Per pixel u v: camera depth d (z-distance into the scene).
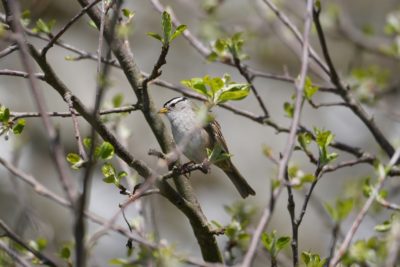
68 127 19.58
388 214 10.84
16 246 8.04
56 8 21.14
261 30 14.46
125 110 8.06
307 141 8.51
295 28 10.23
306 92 9.30
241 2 15.59
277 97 22.08
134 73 8.10
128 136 10.05
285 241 7.16
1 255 7.64
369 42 14.56
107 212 18.97
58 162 4.76
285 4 14.08
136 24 21.66
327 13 14.20
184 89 10.34
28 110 19.81
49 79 7.25
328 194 19.23
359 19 21.39
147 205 9.40
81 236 4.68
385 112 12.80
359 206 10.28
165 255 6.84
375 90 12.43
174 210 19.67
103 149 6.52
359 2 21.61
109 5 7.14
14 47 7.21
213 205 20.14
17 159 10.02
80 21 21.44
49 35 9.91
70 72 20.72
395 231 6.79
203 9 13.00
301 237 19.06
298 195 19.53
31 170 18.92
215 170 20.91
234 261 8.41
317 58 10.64
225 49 10.30
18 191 9.52
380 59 18.14
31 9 11.12
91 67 21.20
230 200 20.34
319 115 21.45
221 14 14.60
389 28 12.45
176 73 21.25
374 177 16.25
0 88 19.81
